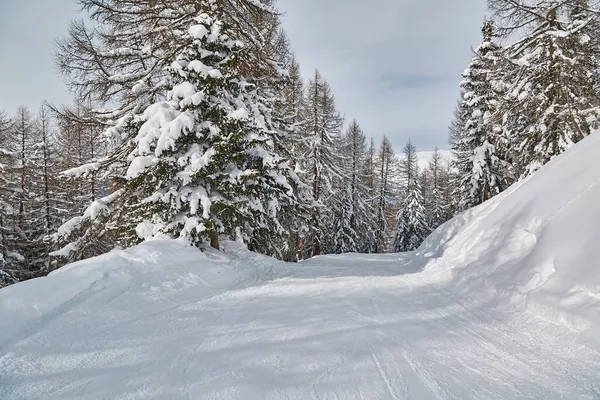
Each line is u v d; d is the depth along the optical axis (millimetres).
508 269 6074
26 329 4051
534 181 8438
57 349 3646
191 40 9836
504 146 17078
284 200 12945
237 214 9594
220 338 4047
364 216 32969
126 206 10289
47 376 3102
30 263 23969
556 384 2943
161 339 4008
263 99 13023
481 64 20922
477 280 6508
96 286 5527
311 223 19547
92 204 10094
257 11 11992
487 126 15695
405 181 43031
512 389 2879
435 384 2965
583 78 12500
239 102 10164
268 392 2822
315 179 25281
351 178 31641
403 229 38500
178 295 6062
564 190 6863
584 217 5465
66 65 10414
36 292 4727
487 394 2801
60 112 10711
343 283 7660
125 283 5941
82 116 11234
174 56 10523
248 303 5727
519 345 3805
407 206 38500
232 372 3176
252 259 10141
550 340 3818
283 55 16047
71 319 4449
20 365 3277
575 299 4176
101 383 2980
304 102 25938
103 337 4020
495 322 4617
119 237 10281
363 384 2959
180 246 8203
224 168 9438
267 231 12664
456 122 30078
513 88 13211
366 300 5965
